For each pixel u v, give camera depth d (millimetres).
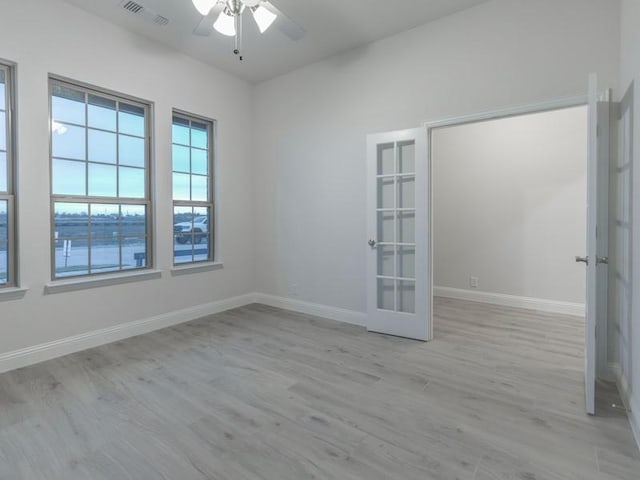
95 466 1666
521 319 4051
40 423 2010
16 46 2729
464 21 3109
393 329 3504
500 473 1614
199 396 2316
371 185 3586
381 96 3613
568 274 4266
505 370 2703
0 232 2789
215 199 4383
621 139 2383
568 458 1713
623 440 1851
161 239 3740
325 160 4070
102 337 3266
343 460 1705
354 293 3898
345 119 3887
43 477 1597
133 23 3314
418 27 3363
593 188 2047
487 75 3008
